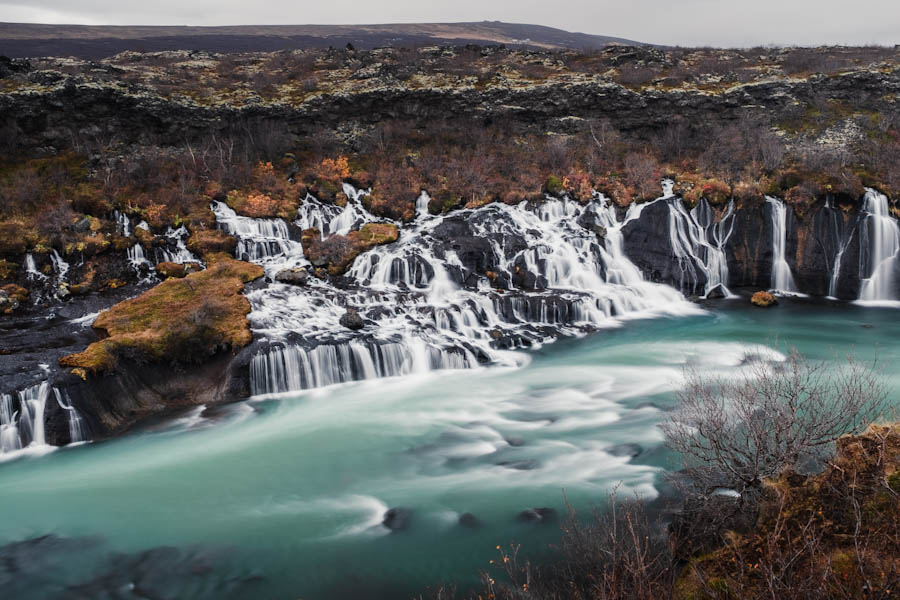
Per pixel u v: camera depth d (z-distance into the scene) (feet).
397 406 75.36
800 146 135.33
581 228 124.06
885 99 146.20
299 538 49.08
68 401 67.56
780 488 36.11
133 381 74.13
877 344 90.84
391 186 132.05
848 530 32.07
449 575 43.50
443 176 135.74
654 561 38.19
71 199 114.01
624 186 131.03
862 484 33.94
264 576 44.86
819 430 42.27
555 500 51.70
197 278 98.12
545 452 61.52
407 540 48.08
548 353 92.53
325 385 81.97
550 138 151.33
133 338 76.54
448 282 108.17
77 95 126.82
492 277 111.34
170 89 146.10
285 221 122.31
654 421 66.69
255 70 182.50
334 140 148.15
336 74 171.22
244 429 69.87
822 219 117.91
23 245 101.60
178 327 79.92
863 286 116.37
